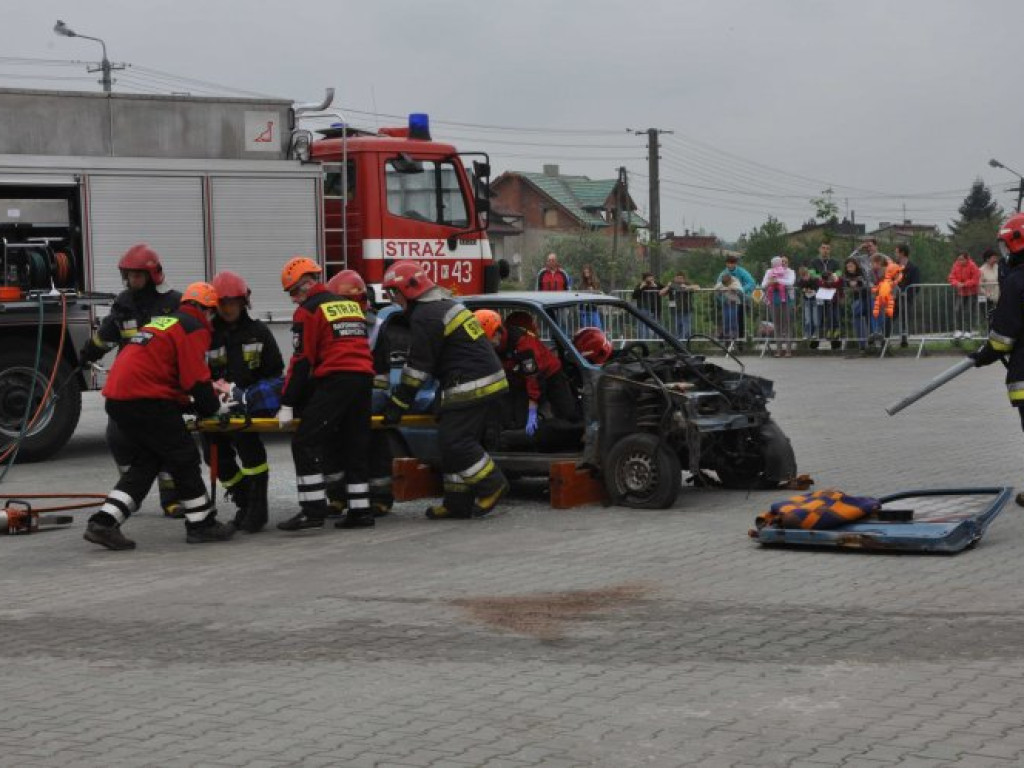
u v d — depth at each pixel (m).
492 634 6.90
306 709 5.74
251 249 15.82
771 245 62.62
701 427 10.30
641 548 8.99
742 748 5.09
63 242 15.00
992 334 10.32
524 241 82.75
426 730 5.41
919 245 60.72
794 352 25.98
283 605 7.70
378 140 16.58
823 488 11.17
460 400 10.24
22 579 8.70
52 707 5.90
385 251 16.56
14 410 13.98
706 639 6.67
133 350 9.50
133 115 15.43
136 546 9.73
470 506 10.41
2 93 14.80
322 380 9.95
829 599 7.39
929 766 4.85
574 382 11.12
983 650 6.31
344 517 10.31
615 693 5.83
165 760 5.16
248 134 15.95
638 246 58.81
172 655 6.71
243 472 10.30
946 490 9.27
